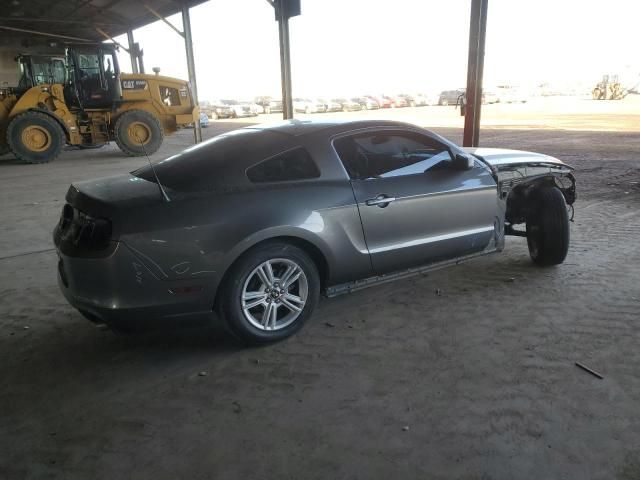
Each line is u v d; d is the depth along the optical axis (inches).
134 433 101.7
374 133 151.2
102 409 110.0
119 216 115.0
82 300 118.6
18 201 338.3
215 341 139.2
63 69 615.8
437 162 160.7
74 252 117.8
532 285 169.5
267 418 105.1
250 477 88.8
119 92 591.8
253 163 132.2
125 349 136.3
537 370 118.6
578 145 555.5
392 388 114.0
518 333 136.9
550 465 88.7
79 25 1000.2
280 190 131.0
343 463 91.4
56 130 552.4
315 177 137.8
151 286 116.9
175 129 655.1
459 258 169.5
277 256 130.0
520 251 207.8
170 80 637.3
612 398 107.1
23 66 605.3
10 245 236.1
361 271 146.1
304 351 132.2
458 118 1080.2
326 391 113.9
